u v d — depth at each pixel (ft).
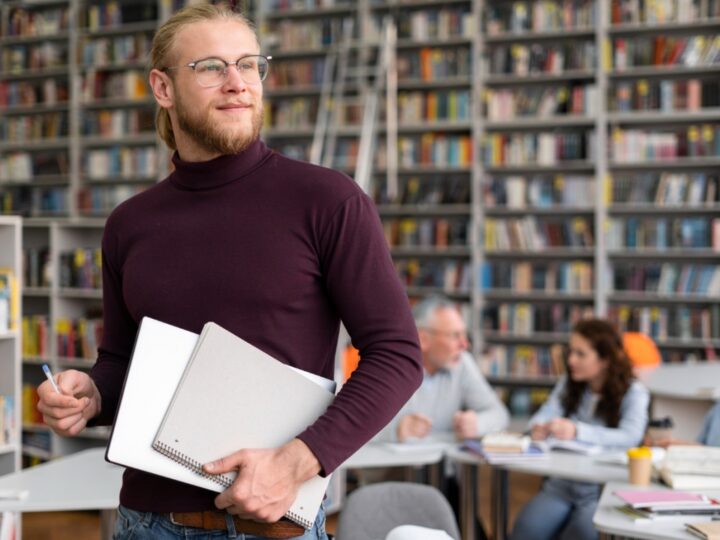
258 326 4.62
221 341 4.32
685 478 9.29
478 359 25.39
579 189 24.77
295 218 4.66
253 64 4.73
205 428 4.26
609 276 24.82
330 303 4.81
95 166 28.66
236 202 4.75
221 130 4.61
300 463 4.25
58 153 29.86
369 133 25.04
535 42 25.72
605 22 24.54
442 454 11.86
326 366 4.85
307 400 4.50
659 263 25.09
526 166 25.05
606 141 24.66
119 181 28.91
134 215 5.05
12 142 29.48
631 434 12.10
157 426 4.21
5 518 10.29
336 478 12.83
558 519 12.12
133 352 4.22
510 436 11.64
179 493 4.56
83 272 20.21
